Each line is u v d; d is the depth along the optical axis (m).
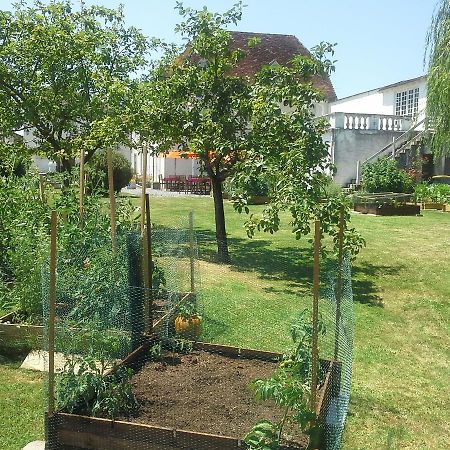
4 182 8.43
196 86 11.28
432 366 6.24
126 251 6.23
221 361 5.62
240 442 3.94
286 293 9.05
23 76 13.07
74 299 5.77
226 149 10.86
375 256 12.34
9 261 7.52
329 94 35.84
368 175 22.89
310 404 4.11
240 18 11.66
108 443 4.21
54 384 4.57
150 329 6.11
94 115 13.20
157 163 38.88
